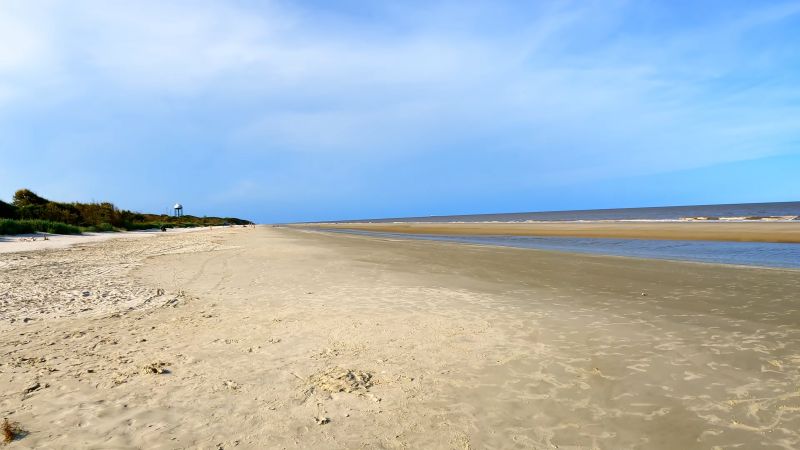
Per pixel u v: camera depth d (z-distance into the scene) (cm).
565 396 397
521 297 841
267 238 3131
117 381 414
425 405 376
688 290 895
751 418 357
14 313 680
